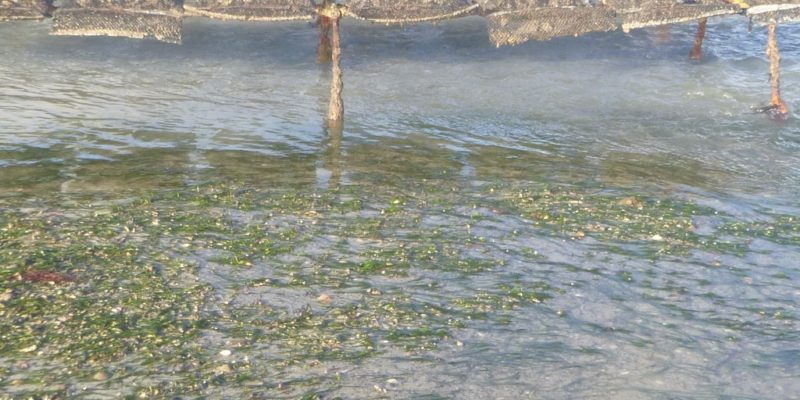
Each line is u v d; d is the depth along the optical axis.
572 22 19.80
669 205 15.62
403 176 16.97
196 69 25.09
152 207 14.73
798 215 15.37
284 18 19.11
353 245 13.40
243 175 16.72
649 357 10.45
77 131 19.27
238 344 10.34
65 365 9.74
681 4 20.34
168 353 10.08
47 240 13.08
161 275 12.12
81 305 11.09
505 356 10.34
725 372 10.16
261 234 13.71
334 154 18.34
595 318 11.37
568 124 21.25
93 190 15.55
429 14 19.44
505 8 19.55
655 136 20.47
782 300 12.05
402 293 11.85
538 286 12.20
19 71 24.14
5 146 17.98
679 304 11.84
